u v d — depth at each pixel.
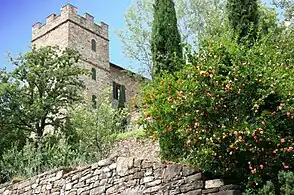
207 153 8.97
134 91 43.69
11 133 24.64
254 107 8.87
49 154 17.58
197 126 9.14
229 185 9.03
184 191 9.59
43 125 25.86
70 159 17.86
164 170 10.08
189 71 9.73
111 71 43.16
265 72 9.18
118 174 10.97
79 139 21.91
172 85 9.80
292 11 17.92
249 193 8.70
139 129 23.09
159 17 16.50
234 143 8.67
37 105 25.11
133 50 27.36
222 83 9.16
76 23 40.34
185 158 10.41
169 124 9.65
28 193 13.11
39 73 26.61
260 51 9.74
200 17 25.72
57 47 29.45
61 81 27.33
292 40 14.96
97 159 18.28
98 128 20.98
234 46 9.65
